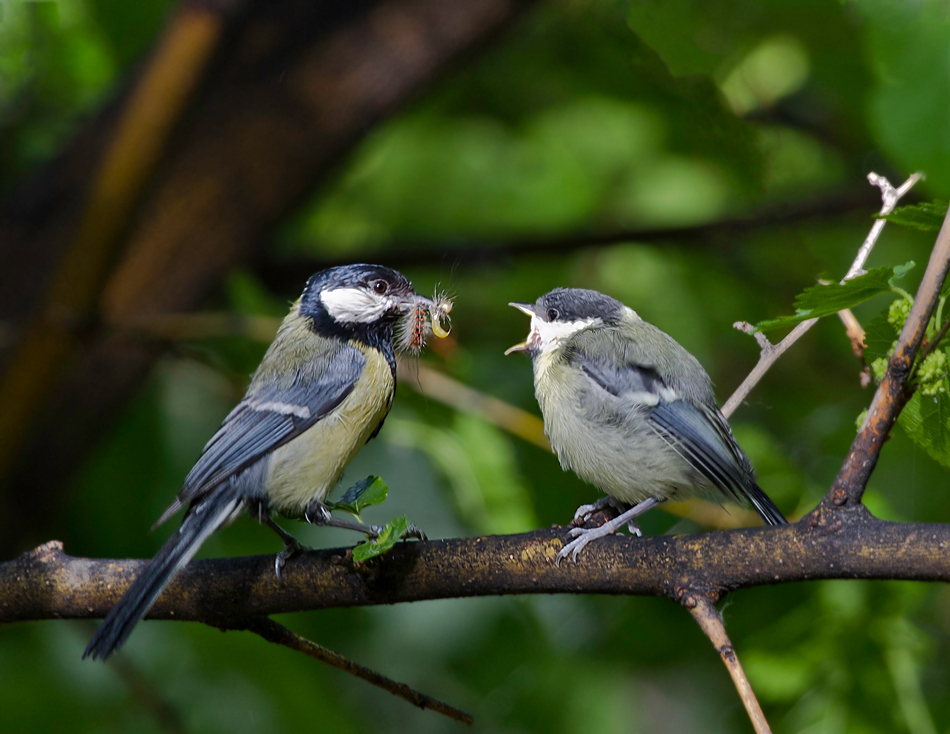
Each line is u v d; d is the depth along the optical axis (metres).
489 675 9.38
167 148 6.74
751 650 7.44
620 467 7.20
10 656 8.35
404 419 8.48
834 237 11.13
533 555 5.12
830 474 8.71
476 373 10.77
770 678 7.31
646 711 10.47
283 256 10.90
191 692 8.52
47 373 7.10
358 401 7.20
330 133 8.80
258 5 8.71
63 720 8.20
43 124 10.18
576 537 5.12
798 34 8.66
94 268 6.88
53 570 5.60
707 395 7.29
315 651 5.43
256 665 8.62
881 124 5.09
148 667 8.59
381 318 7.71
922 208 4.34
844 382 10.73
